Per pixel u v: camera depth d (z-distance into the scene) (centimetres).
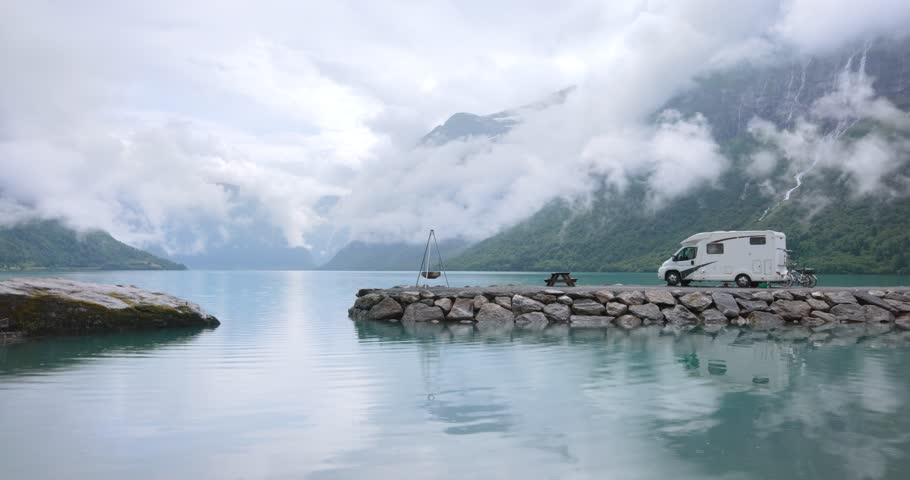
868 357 1535
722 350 1695
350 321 2748
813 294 2697
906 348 1720
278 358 1552
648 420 895
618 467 684
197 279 13825
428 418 912
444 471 672
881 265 14588
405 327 2456
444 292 2891
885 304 2627
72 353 1645
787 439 790
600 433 824
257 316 3067
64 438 800
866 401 1016
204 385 1177
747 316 2639
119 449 752
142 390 1127
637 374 1295
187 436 812
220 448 758
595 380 1224
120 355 1608
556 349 1728
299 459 715
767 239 3094
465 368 1383
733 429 840
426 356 1584
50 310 2112
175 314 2386
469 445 772
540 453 737
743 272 3127
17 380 1229
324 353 1650
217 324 2541
